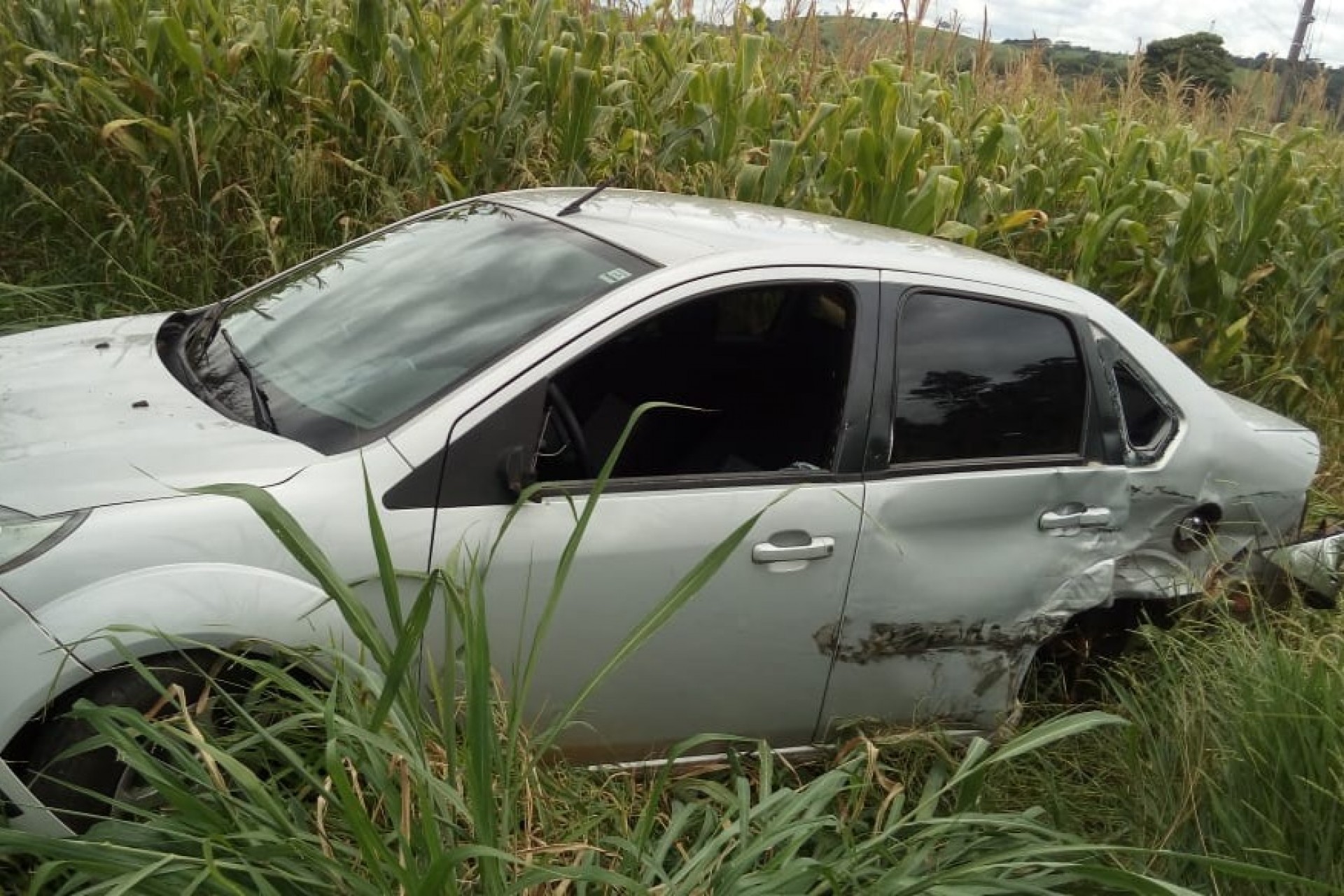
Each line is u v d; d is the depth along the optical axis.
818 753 3.44
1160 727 3.46
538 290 3.30
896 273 3.50
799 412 3.38
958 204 6.69
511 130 6.36
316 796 2.63
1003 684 3.58
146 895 2.11
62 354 3.47
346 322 3.43
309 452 2.91
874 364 3.37
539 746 2.68
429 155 6.09
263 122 6.03
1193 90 9.48
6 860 2.54
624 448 3.19
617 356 3.18
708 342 3.33
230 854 2.23
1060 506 3.59
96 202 5.83
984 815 2.63
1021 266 4.03
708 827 2.68
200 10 6.30
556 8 7.39
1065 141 7.79
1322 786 3.03
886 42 8.12
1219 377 7.07
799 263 3.38
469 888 2.33
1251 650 3.48
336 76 6.28
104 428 2.95
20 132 5.96
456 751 2.48
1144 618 3.94
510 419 2.94
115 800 2.40
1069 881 2.52
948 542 3.41
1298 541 4.23
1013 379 3.60
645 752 3.20
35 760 2.58
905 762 3.46
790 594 3.20
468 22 6.83
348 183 6.16
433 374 3.08
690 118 6.81
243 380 3.29
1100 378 3.74
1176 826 3.07
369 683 2.43
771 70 7.52
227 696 2.37
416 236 3.92
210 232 5.88
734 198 6.39
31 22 6.35
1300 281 7.05
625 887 2.14
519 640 2.71
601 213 3.72
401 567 2.79
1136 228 6.64
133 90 5.94
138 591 2.56
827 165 6.62
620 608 3.00
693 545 3.06
